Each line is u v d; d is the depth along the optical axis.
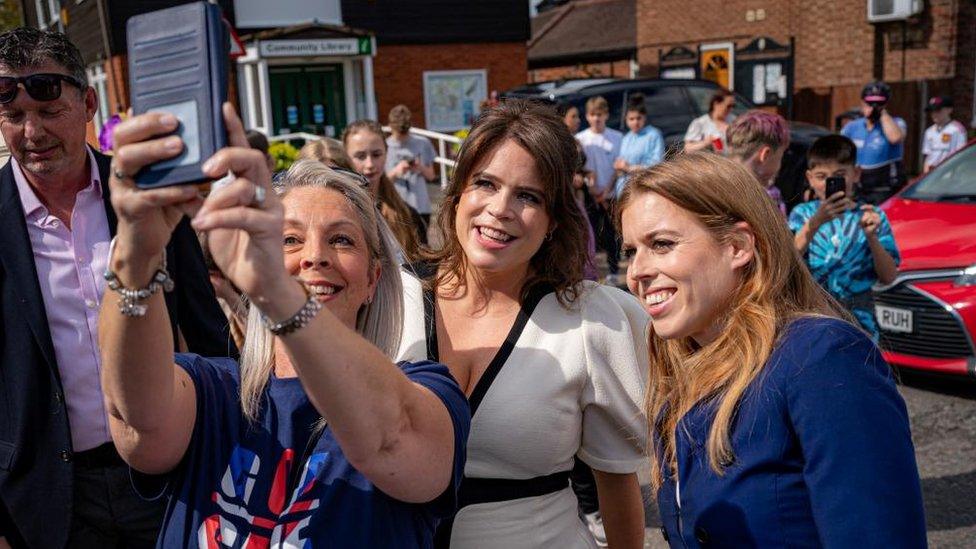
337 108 16.64
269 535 1.42
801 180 6.44
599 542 3.12
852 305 3.98
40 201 2.36
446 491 1.47
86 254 2.36
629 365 1.99
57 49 2.25
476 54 17.86
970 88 15.57
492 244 1.92
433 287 2.10
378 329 1.68
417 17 17.28
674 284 1.57
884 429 1.34
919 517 1.32
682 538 1.59
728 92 8.66
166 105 1.07
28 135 2.22
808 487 1.36
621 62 25.16
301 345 1.14
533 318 1.98
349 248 1.56
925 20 15.58
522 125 1.92
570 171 1.97
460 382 1.98
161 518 2.37
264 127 15.53
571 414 1.96
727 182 1.54
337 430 1.24
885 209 5.83
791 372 1.42
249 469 1.49
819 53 17.17
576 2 30.20
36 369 2.26
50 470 2.27
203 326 2.55
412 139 7.66
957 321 4.73
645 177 1.59
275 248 1.09
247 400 1.54
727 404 1.47
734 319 1.53
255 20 16.22
